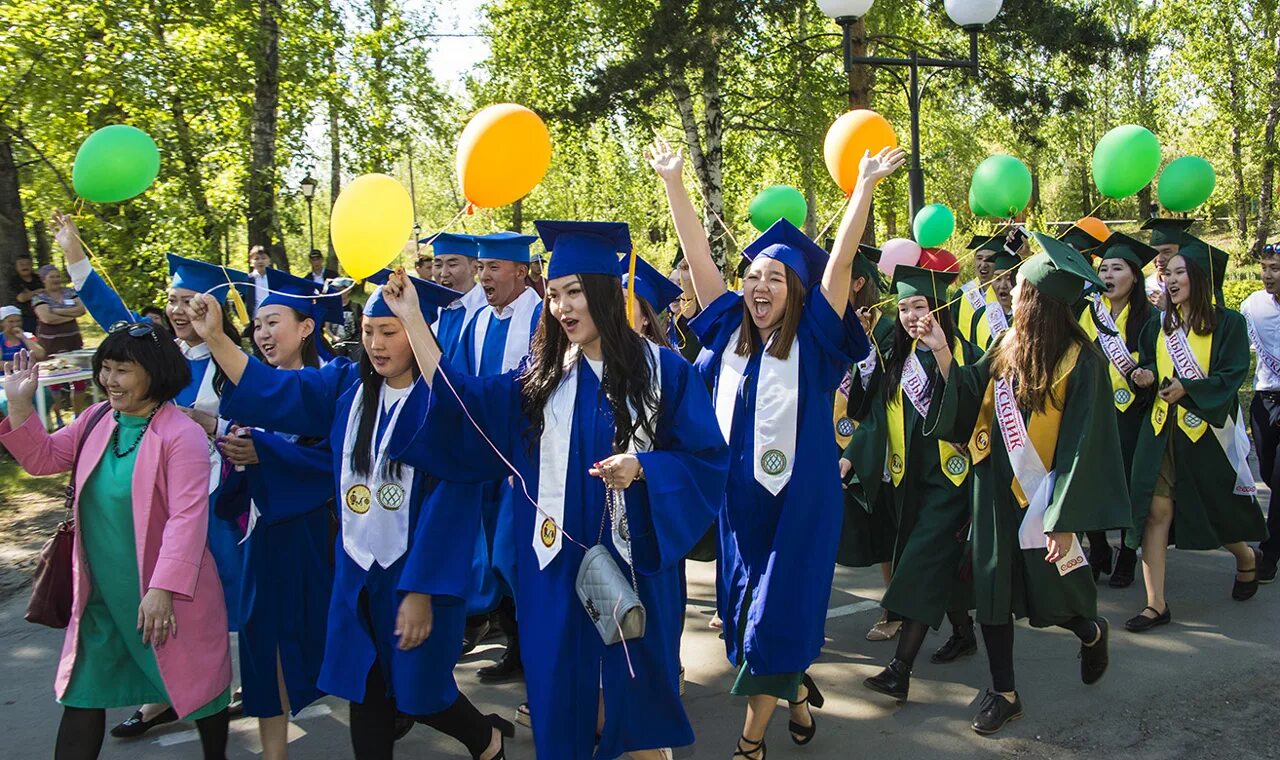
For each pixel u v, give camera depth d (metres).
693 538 3.21
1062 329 4.24
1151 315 5.91
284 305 4.20
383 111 19.31
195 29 14.64
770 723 4.58
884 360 5.29
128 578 3.55
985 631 4.42
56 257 24.28
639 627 3.07
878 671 5.11
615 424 3.24
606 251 3.23
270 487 3.75
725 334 4.21
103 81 13.61
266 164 15.70
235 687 5.14
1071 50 17.53
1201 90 27.67
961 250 14.17
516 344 5.62
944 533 4.59
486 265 5.61
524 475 3.34
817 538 3.91
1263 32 26.69
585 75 20.50
